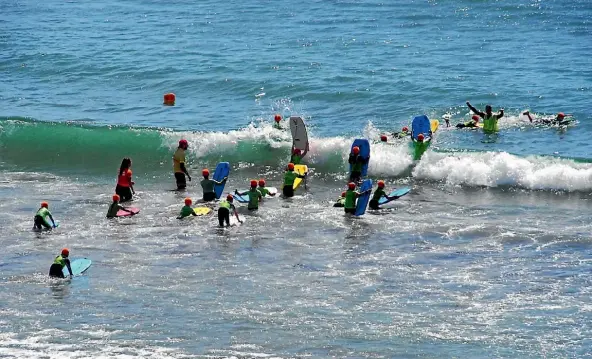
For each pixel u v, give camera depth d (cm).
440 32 17450
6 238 7569
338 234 7619
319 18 19300
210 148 10219
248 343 5566
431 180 9231
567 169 8906
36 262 7006
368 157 9400
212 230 7769
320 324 5838
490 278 6575
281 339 5622
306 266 6894
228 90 13350
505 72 13912
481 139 10600
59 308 6119
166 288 6481
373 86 13162
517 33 17188
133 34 17975
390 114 11881
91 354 5409
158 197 8838
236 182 9425
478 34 17175
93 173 9788
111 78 14275
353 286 6481
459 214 8125
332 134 10988
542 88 12862
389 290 6394
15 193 8969
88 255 7175
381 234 7600
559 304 6091
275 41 16850
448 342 5559
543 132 10825
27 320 5919
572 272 6638
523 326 5769
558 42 16212
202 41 17025
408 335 5662
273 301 6225
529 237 7412
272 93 13088
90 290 6450
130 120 11856
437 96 12606
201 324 5850
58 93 13488
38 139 10594
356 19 19075
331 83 13412
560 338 5591
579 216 7994
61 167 10025
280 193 8925
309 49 16012
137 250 7281
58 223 7956
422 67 14362
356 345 5522
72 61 15375
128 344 5553
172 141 10394
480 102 12288
